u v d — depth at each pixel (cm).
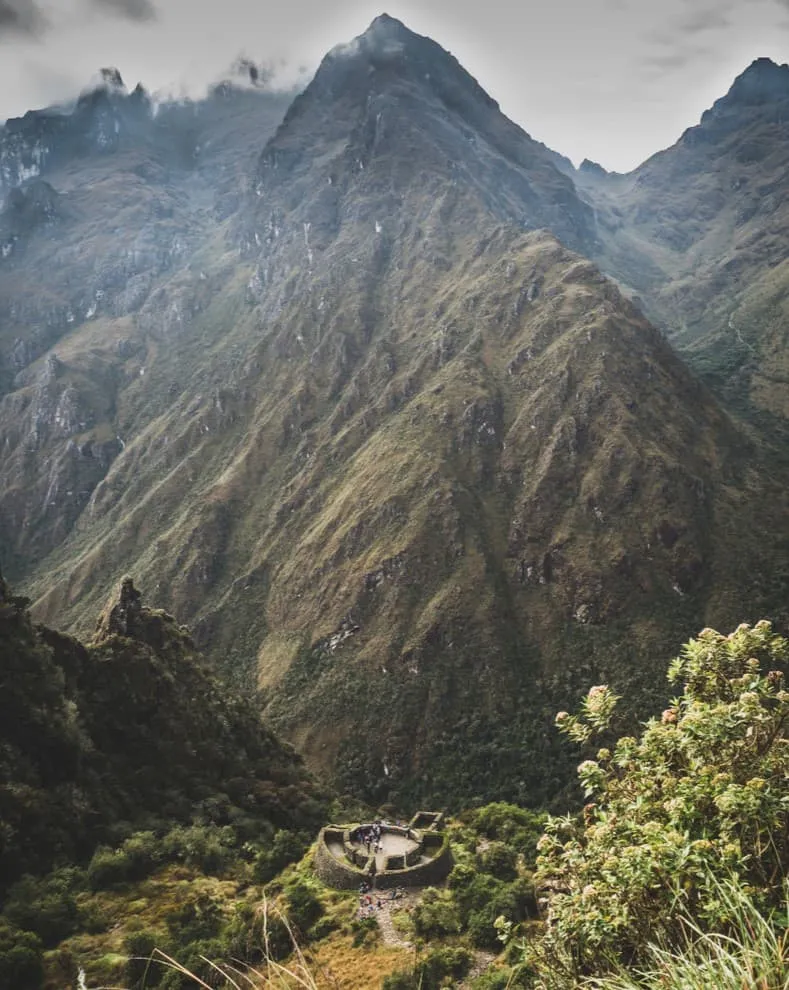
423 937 3319
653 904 645
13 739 4572
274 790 5816
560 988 665
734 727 739
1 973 3100
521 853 4278
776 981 425
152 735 5556
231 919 3672
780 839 653
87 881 3988
